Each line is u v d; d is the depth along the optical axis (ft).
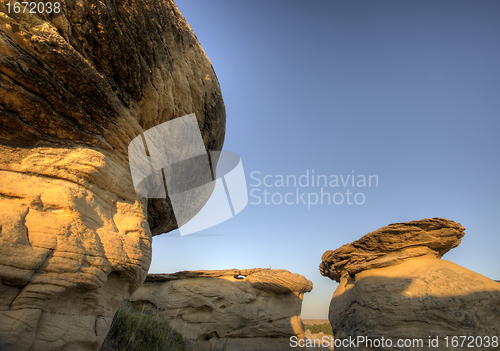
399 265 43.37
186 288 69.15
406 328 35.53
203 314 66.80
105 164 13.48
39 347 9.61
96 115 13.35
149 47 14.35
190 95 18.22
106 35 12.45
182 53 17.17
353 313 41.73
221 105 22.02
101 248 11.86
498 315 32.76
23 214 10.15
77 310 11.32
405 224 46.83
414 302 36.45
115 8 12.43
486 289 34.63
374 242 48.55
